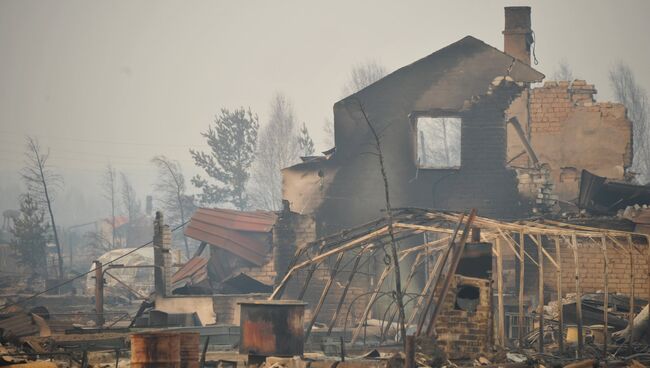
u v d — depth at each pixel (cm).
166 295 6544
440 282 4506
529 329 5934
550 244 6450
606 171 8006
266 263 7506
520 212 6700
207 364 4491
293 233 6856
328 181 6875
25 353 4747
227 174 16238
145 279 11731
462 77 6831
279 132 17512
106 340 5141
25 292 11700
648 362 4475
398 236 6494
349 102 6881
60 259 14062
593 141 8025
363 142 6862
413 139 6844
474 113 6806
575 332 5419
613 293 6231
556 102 8069
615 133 8019
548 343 5438
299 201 6881
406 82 6862
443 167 6825
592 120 8038
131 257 11812
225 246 7569
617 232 5200
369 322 6381
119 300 10612
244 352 4669
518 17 7900
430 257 6588
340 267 6706
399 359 3988
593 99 8069
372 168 6831
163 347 3675
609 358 4662
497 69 6819
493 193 6738
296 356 4503
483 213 6731
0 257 14888
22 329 5734
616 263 6341
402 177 6825
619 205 6975
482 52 6825
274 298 5722
